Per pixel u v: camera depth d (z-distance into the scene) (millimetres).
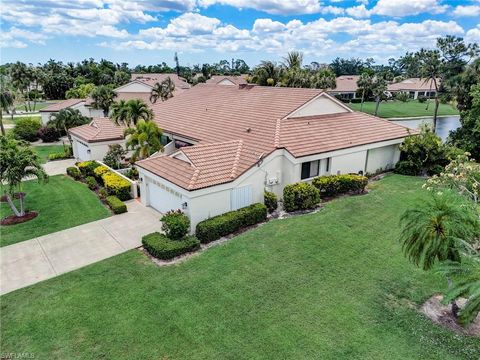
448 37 52500
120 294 12320
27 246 16156
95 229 17906
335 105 27344
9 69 78125
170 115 32469
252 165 18688
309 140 22297
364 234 16156
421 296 11781
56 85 95500
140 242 16422
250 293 12109
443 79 54969
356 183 21578
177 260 14523
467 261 10180
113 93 49406
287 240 15711
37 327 10812
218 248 15320
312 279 12820
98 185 24719
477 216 10469
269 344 9844
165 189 18922
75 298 12180
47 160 33438
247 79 61406
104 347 9938
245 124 24969
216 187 17094
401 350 9539
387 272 13188
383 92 79688
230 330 10414
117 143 29922
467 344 9688
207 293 12188
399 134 26859
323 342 9859
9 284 13195
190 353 9633
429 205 10922
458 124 63688
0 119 42312
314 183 20922
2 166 18375
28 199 22438
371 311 11078
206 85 38188
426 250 10477
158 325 10719
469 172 14422
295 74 53062
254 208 17781
